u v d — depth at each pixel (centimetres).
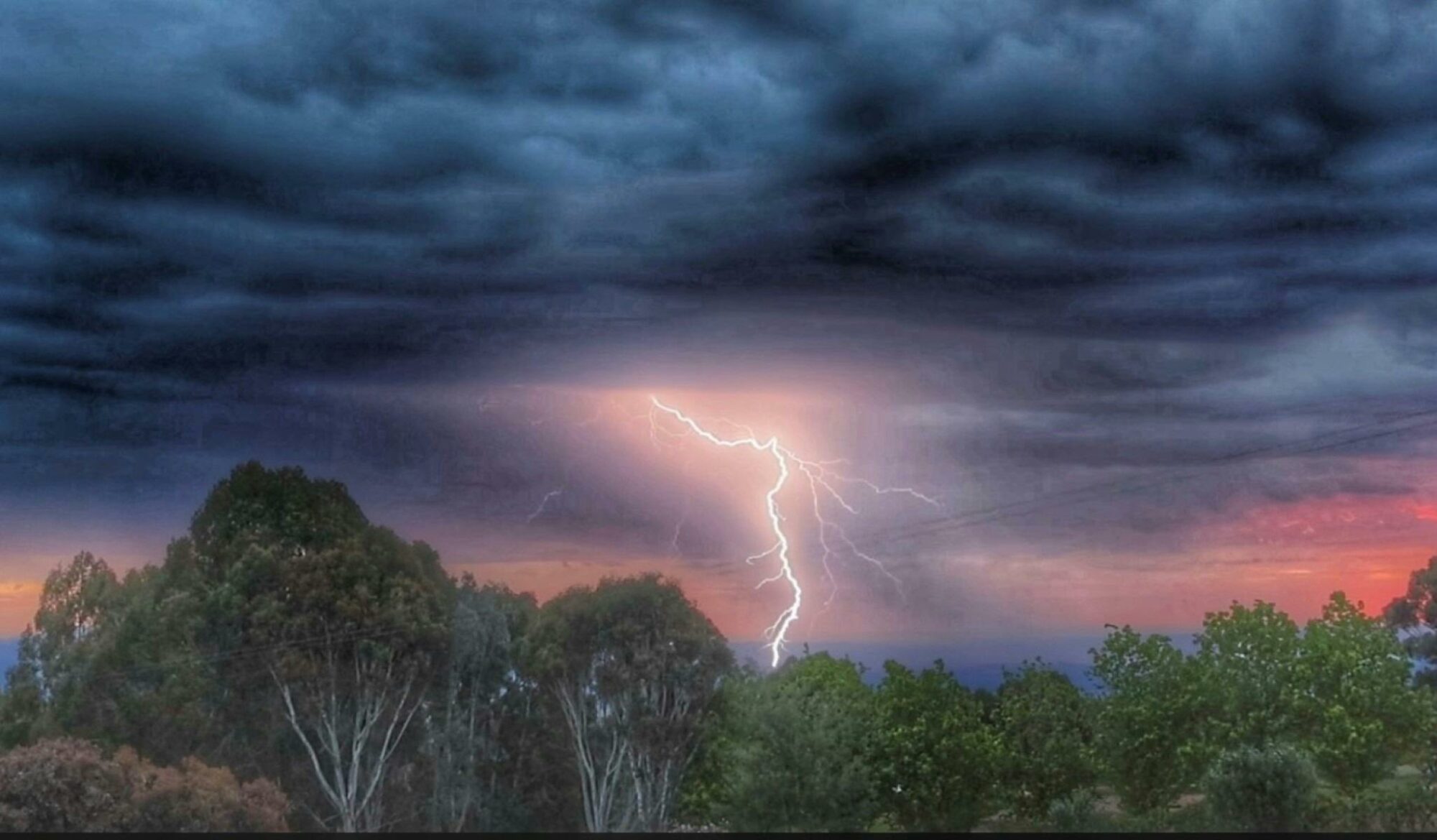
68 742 4275
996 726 4144
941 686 4062
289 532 5350
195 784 4288
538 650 5181
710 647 5103
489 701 5331
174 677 5138
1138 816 3816
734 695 4278
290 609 5203
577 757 5188
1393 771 3697
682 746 4994
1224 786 3397
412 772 5284
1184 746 3775
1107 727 3962
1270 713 3709
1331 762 3547
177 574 5378
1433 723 3647
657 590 5172
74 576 5434
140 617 5266
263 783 4506
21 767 4056
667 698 5041
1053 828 3750
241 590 5219
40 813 4000
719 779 4425
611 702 5072
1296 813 3309
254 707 5175
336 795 5075
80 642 5316
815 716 3847
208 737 5112
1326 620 3869
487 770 5269
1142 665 3981
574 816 5203
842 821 3719
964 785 3875
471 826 5194
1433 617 4741
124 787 4172
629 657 5069
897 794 3888
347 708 5194
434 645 5281
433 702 5322
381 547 5409
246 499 5391
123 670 5172
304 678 5100
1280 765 3347
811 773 3725
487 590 5497
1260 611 3919
